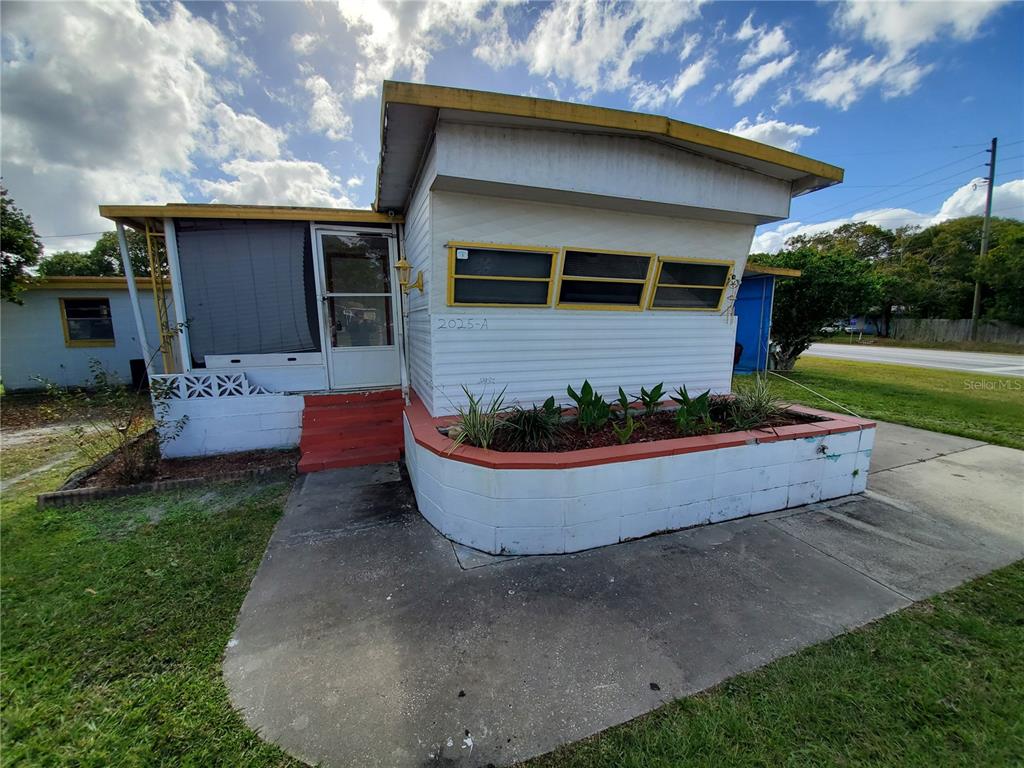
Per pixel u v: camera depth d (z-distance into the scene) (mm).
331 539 3225
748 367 11141
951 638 2174
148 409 7145
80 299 9852
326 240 5609
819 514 3666
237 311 5375
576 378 4465
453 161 3154
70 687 1893
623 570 2818
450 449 3158
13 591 2588
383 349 5914
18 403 8719
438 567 2859
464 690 1878
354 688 1891
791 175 4141
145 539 3236
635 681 1921
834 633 2221
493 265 3910
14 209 9273
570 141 3439
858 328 32688
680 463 3270
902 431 6246
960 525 3463
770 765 1519
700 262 4609
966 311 27484
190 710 1776
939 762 1519
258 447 5227
